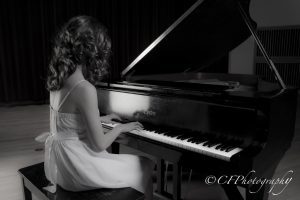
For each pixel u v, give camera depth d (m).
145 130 1.86
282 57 7.20
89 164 1.59
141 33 7.66
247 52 7.78
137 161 1.80
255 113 1.50
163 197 2.03
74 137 1.59
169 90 1.89
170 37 2.14
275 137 1.60
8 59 6.00
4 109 5.88
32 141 3.89
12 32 5.94
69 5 6.54
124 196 1.54
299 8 6.80
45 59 6.34
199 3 1.87
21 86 6.23
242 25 2.46
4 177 2.81
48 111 5.69
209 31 2.37
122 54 7.47
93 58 1.56
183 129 1.79
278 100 1.60
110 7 7.11
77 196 1.55
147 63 2.56
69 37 1.51
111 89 2.25
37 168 1.91
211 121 1.66
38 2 6.13
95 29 1.56
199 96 1.73
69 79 1.54
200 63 3.02
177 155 1.65
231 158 1.43
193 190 2.43
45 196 1.57
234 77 3.15
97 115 1.52
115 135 1.66
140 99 2.02
